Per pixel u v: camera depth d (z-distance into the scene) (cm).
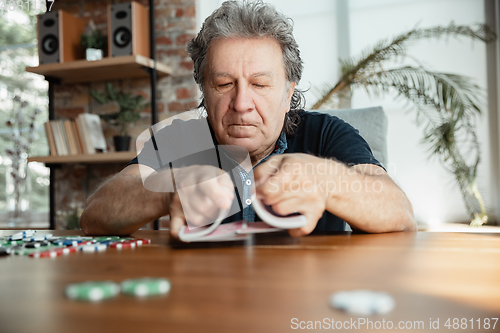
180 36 276
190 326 22
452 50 246
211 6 280
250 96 95
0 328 22
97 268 42
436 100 243
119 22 255
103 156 249
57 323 23
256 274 37
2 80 322
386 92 253
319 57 263
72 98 294
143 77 283
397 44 234
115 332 21
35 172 309
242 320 23
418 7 250
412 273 37
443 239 64
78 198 286
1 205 317
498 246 56
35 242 61
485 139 242
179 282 34
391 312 24
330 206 65
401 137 250
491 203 239
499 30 236
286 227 57
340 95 245
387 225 72
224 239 64
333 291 30
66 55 271
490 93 242
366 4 257
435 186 243
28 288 32
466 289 30
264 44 94
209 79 97
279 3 269
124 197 77
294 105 115
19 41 323
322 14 263
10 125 287
